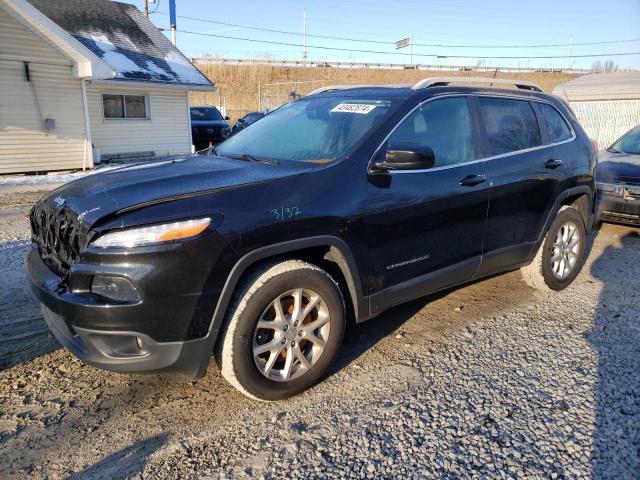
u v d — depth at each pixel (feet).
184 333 8.61
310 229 9.66
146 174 10.45
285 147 12.11
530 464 8.25
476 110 13.15
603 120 57.88
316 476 8.02
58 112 50.21
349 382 10.68
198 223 8.53
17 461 8.32
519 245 14.14
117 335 8.36
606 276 17.40
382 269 10.97
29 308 14.15
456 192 12.02
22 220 26.73
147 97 60.23
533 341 12.48
